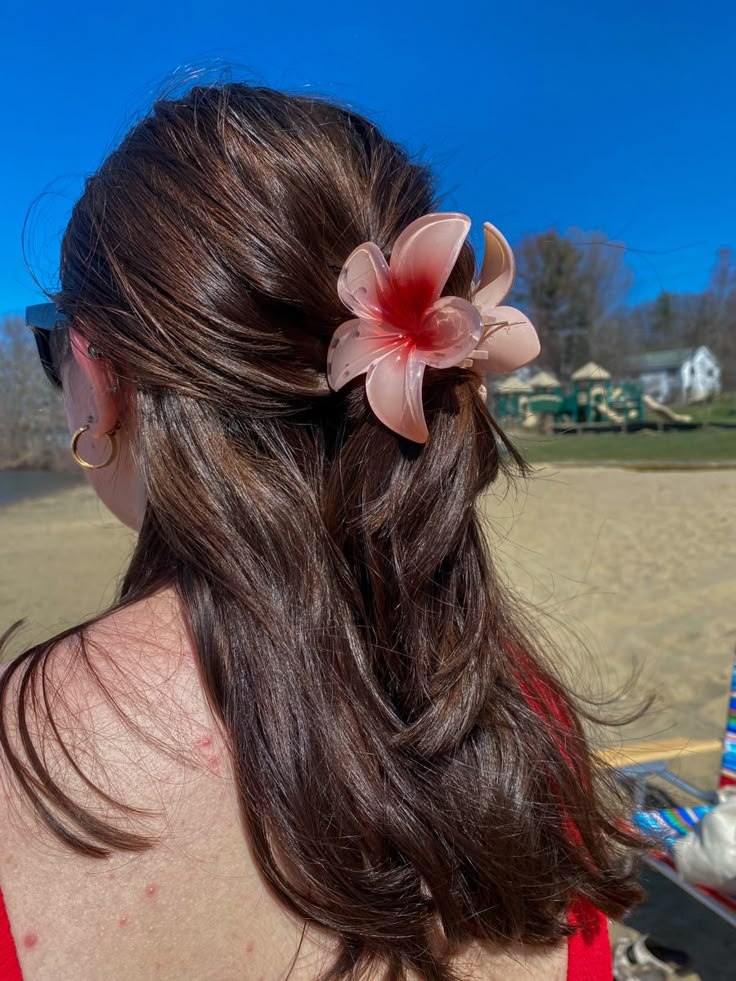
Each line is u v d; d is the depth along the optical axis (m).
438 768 0.71
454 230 0.65
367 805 0.66
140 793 0.61
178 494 0.68
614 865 0.84
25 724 0.62
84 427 0.82
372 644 0.72
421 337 0.67
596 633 4.89
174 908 0.60
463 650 0.75
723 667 4.25
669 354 29.92
